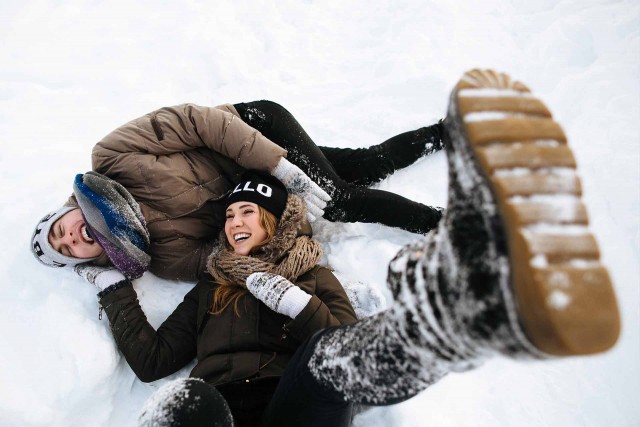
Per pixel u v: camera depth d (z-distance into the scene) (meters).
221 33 2.28
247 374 1.20
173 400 0.86
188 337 1.37
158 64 2.17
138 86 2.11
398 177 1.75
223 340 1.28
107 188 1.37
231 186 1.57
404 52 2.12
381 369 0.70
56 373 1.32
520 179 0.49
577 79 1.86
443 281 0.55
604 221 1.52
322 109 2.01
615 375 1.28
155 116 1.51
